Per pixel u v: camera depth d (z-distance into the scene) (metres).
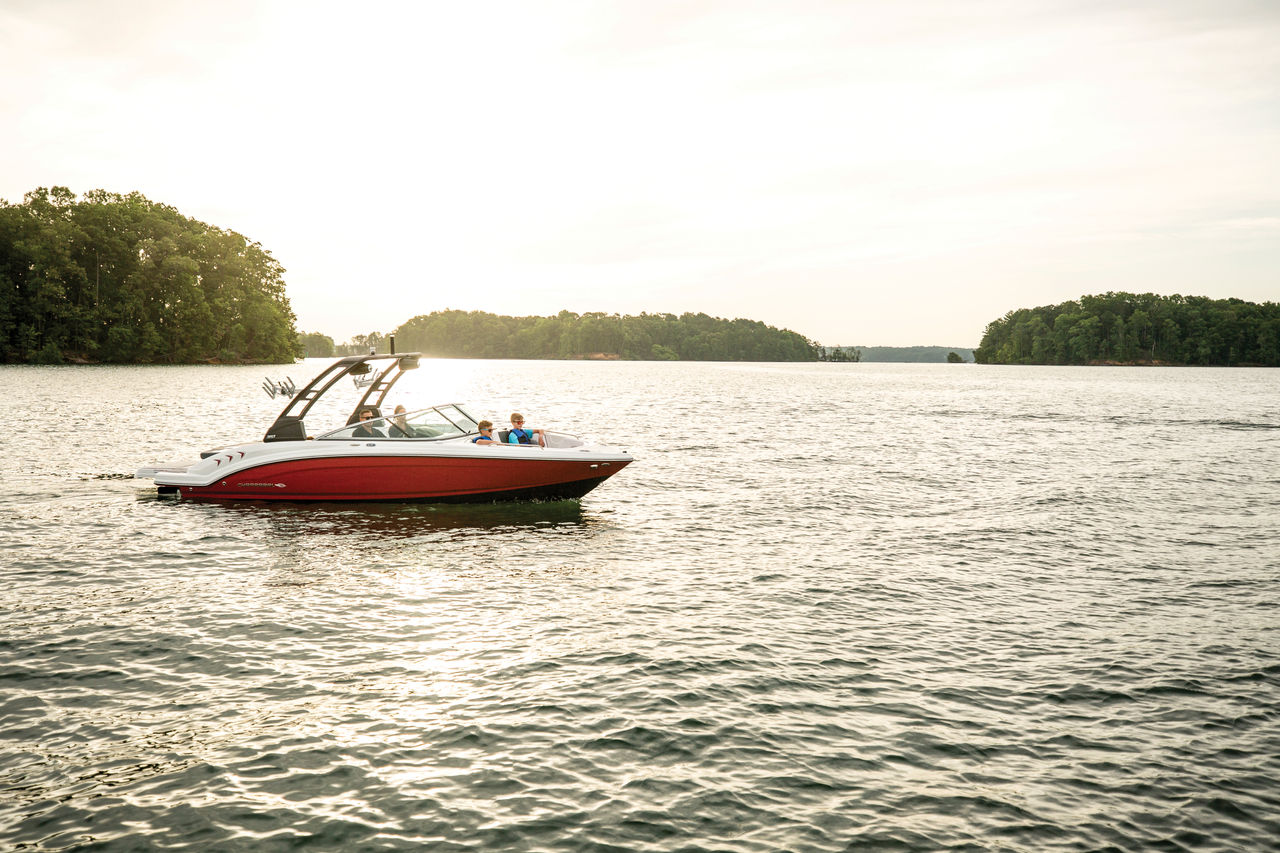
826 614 7.23
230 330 96.31
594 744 4.80
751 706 5.34
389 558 9.08
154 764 4.50
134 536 9.86
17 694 5.36
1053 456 18.70
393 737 4.86
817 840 3.92
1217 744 4.91
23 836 3.83
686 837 3.93
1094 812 4.18
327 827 3.96
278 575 8.29
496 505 12.34
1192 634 6.79
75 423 22.75
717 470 16.03
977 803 4.25
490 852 3.79
